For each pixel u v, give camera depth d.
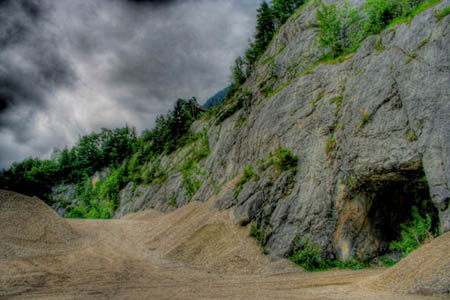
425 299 6.49
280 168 19.66
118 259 17.30
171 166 57.66
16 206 21.78
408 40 13.87
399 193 14.95
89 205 77.69
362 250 14.57
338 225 15.38
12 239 17.64
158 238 23.27
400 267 8.80
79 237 22.81
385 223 15.22
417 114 12.08
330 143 17.45
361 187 15.41
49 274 12.84
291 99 22.80
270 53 43.50
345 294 8.02
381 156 13.74
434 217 13.64
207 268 15.22
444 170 10.29
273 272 14.05
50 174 96.56
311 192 16.89
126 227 31.23
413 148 12.23
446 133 10.51
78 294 9.77
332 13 27.11
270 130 23.81
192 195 40.19
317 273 13.16
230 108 44.34
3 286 10.56
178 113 71.19
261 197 19.36
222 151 36.56
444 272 7.19
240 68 53.44
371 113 14.99
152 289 10.63
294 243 15.77
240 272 14.32
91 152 99.94
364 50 17.80
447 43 11.61
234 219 20.16
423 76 12.25
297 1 52.09
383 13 18.45
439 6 12.93
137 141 96.62
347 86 18.03
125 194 65.12
